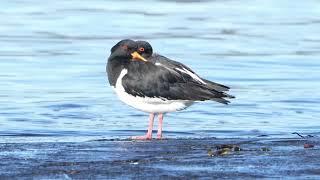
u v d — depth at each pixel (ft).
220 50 94.48
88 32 109.29
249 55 90.94
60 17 124.16
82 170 31.89
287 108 59.88
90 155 35.53
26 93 65.98
